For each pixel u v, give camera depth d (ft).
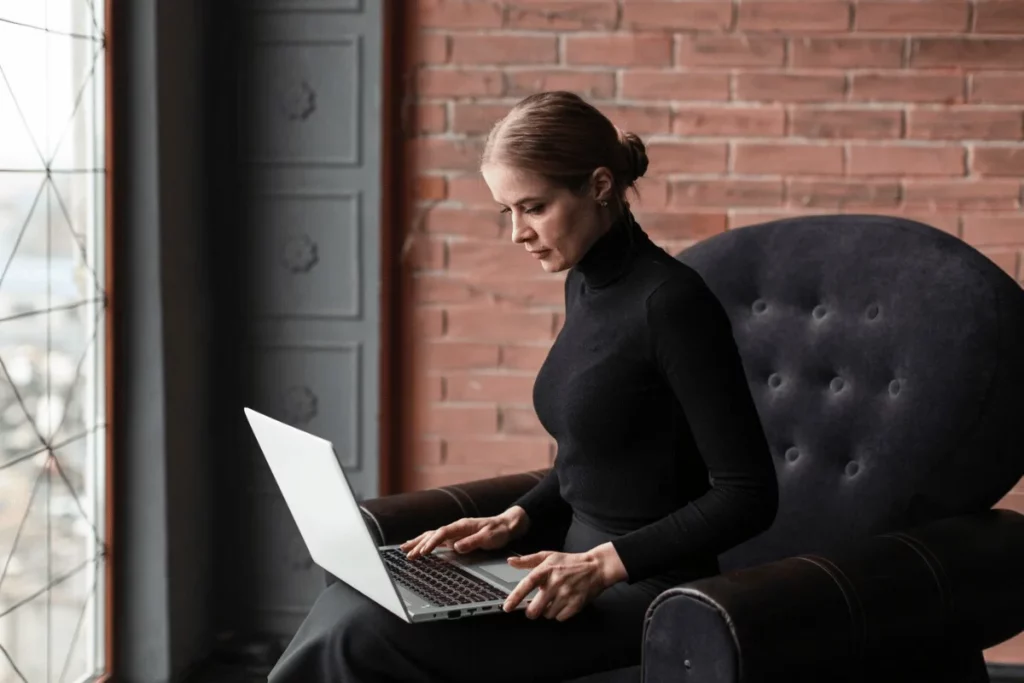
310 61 10.61
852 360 7.56
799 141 10.55
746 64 10.52
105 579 9.62
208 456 10.80
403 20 10.71
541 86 10.68
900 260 7.44
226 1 10.60
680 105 10.60
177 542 10.06
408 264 10.96
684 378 6.05
